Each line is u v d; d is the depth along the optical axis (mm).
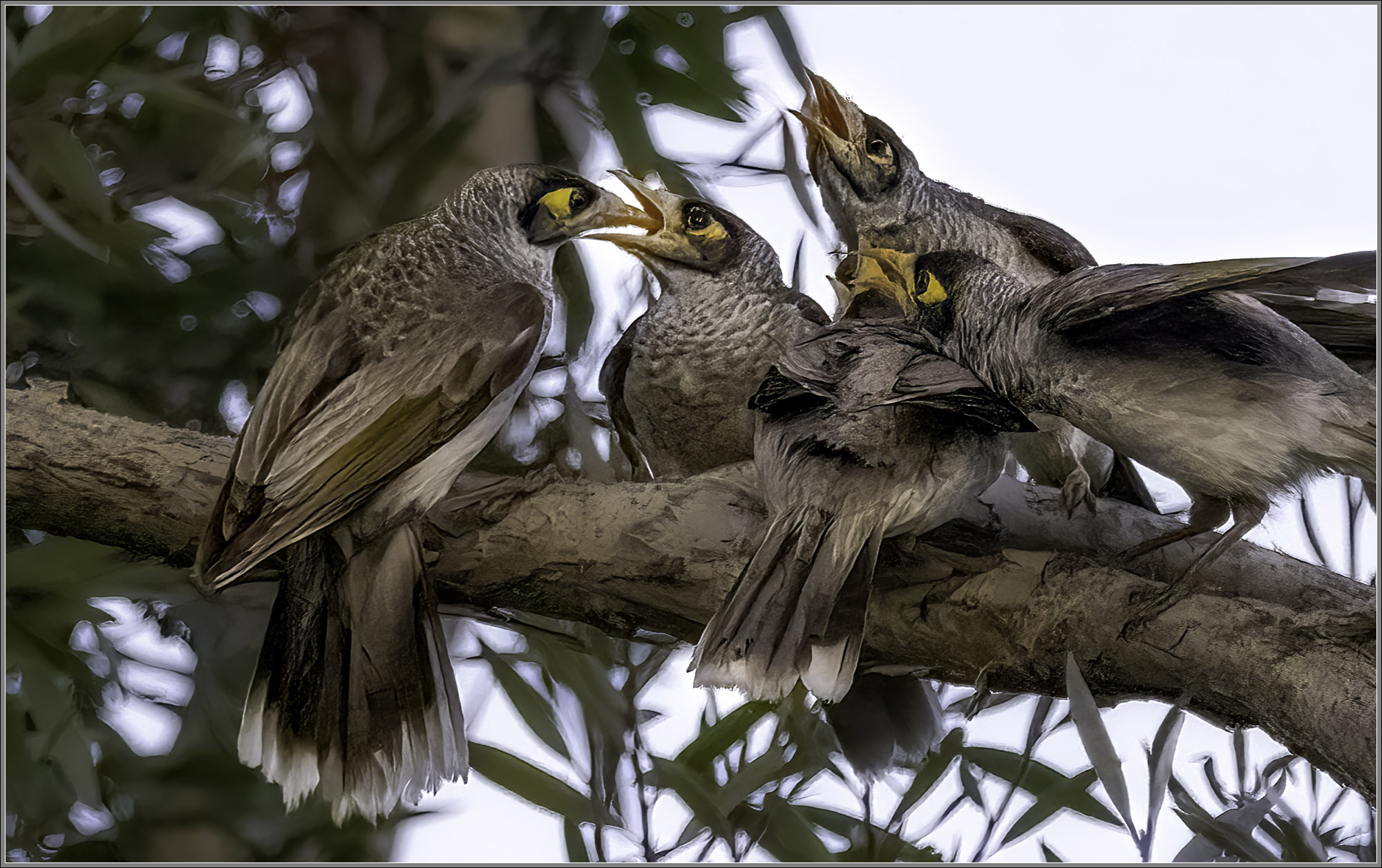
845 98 6910
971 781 5766
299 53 7387
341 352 4922
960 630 4926
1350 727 4379
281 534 4477
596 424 6766
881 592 4980
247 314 6715
